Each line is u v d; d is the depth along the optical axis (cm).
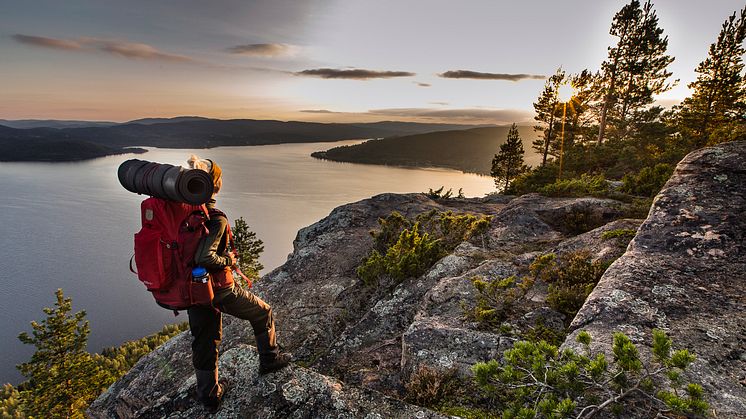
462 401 360
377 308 652
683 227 479
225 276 266
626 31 3775
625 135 3994
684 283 383
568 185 1098
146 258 245
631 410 244
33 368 4488
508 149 5484
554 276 563
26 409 4528
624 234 603
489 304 522
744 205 489
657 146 3447
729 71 3275
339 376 501
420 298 648
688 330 318
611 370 271
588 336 282
